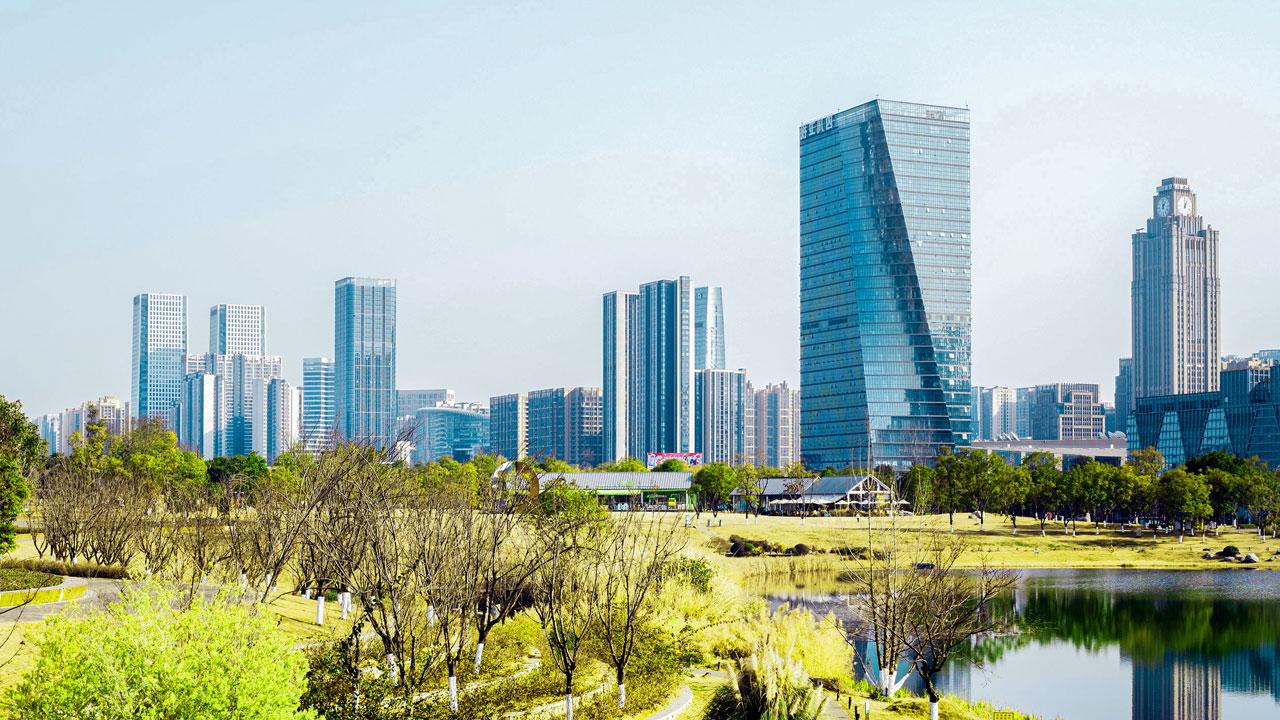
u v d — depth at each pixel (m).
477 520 74.00
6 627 62.25
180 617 43.19
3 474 98.31
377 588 62.34
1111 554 199.12
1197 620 130.12
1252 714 86.31
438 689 60.66
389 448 81.50
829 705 66.31
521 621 81.38
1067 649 112.06
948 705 71.75
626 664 66.69
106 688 39.59
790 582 153.75
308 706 49.50
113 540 101.81
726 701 59.66
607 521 86.31
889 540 96.88
